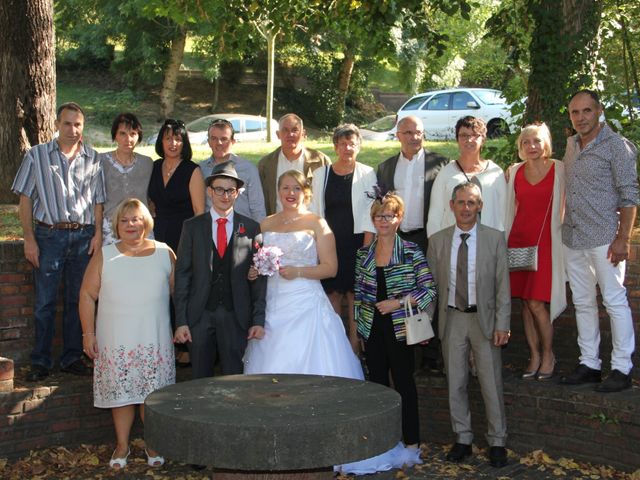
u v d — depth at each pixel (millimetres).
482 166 6820
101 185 6914
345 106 31969
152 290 6242
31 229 6738
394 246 6473
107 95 30812
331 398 4988
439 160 7168
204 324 6211
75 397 6734
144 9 10758
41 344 6805
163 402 4898
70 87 31859
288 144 7246
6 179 9039
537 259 6641
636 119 9031
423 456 6766
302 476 5129
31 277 7184
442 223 6812
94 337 6309
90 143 23406
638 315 6746
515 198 6801
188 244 6258
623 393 6281
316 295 6504
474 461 6543
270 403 4867
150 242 6383
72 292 6891
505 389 6777
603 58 9391
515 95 9797
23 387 6559
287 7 10945
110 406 6164
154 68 28422
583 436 6391
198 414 4633
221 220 6281
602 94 8898
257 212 7090
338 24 11109
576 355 7129
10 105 8961
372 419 4613
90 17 28812
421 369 7449
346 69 30672
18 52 8938
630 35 9836
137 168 6961
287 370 6254
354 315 6637
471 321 6367
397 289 6430
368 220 6980
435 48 10102
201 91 32312
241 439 4422
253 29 11617
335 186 7121
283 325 6359
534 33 8562
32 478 6113
